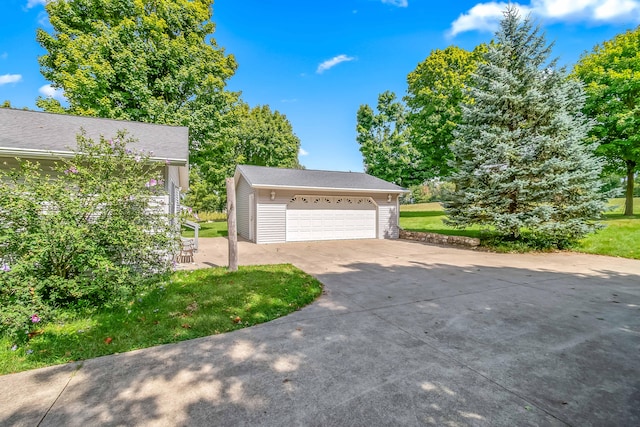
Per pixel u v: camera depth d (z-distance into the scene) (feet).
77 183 13.66
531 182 28.48
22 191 11.88
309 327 11.34
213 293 14.75
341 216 41.83
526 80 30.25
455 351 9.38
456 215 33.78
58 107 42.88
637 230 31.91
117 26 40.86
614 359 8.84
